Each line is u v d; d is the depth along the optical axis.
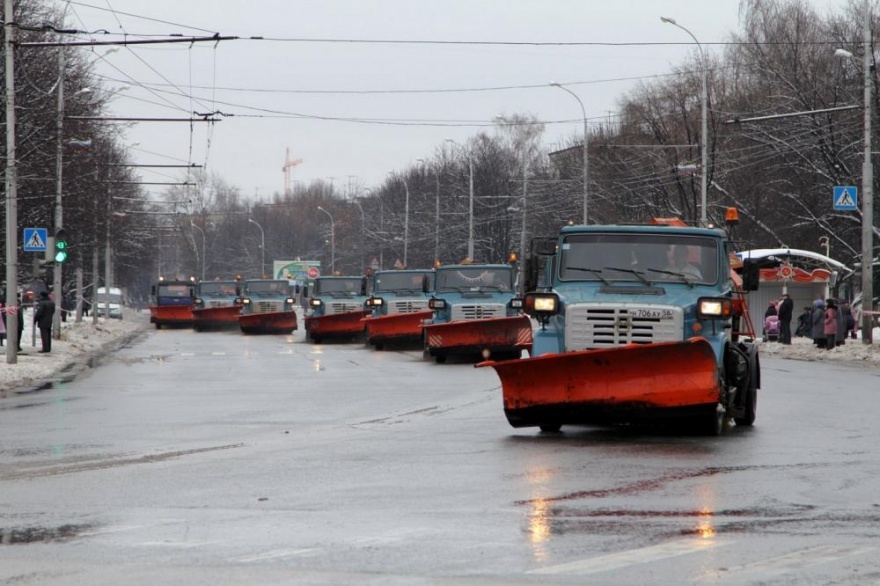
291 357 68.56
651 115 122.75
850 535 16.47
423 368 56.97
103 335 100.12
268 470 22.94
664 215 115.06
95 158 86.44
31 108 62.88
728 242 31.08
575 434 28.92
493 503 19.03
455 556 15.23
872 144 97.69
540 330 29.97
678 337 28.48
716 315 28.59
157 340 96.56
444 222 158.62
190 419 33.41
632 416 27.58
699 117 117.19
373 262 166.50
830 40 106.94
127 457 25.14
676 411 27.20
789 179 107.69
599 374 27.64
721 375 28.50
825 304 74.50
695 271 30.56
